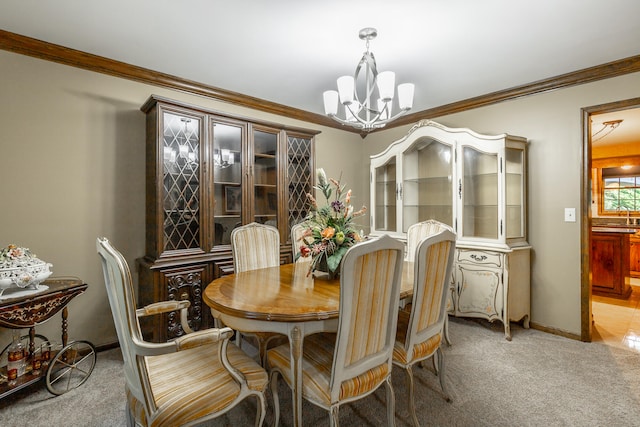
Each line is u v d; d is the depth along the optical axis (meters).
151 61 2.53
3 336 2.15
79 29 2.08
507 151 2.89
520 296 2.88
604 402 1.83
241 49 2.33
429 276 1.57
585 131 2.70
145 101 2.72
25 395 1.91
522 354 2.44
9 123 2.17
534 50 2.34
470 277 2.96
